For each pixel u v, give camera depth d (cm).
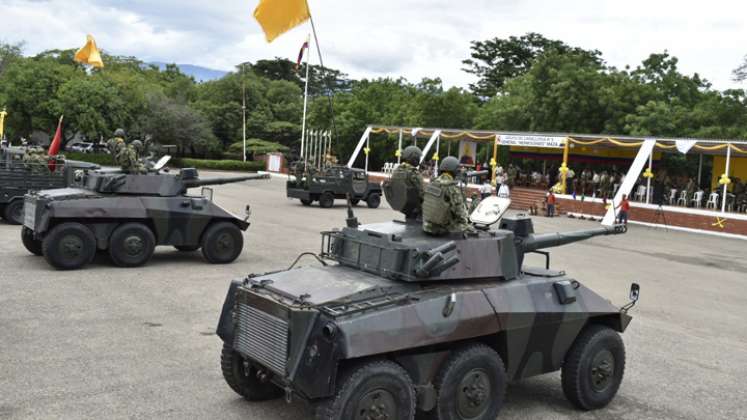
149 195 1400
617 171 3756
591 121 4128
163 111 5281
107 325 944
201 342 886
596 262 1808
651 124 3834
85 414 641
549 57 4416
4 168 1916
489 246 681
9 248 1547
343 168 2941
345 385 539
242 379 676
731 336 1074
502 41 6438
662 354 947
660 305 1287
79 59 2723
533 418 690
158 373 763
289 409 678
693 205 3164
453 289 641
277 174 5134
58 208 1284
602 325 732
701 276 1692
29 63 4834
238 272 1373
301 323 553
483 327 621
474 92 6372
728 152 2791
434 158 3941
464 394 616
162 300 1109
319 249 1711
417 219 738
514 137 3481
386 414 561
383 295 610
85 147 6075
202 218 1440
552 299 691
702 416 720
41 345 840
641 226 2962
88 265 1372
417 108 5062
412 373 593
